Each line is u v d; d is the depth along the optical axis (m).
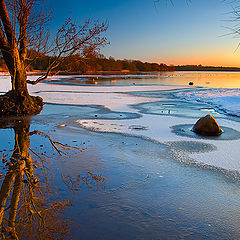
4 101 11.03
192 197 4.02
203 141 7.25
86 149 6.34
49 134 7.77
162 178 4.71
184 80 50.12
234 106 14.45
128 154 6.02
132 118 10.71
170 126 9.21
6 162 5.22
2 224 3.17
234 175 4.91
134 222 3.29
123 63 146.62
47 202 3.74
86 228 3.14
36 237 2.94
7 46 10.89
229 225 3.29
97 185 4.34
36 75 50.66
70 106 14.12
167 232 3.11
